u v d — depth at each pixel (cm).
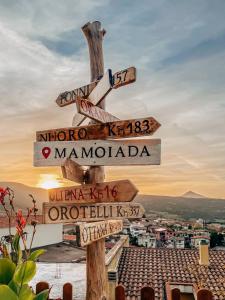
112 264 1093
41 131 414
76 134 400
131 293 1162
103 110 408
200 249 1413
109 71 392
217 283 1223
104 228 391
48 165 394
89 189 376
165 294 1148
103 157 384
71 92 452
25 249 305
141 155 375
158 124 373
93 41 438
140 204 373
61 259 1952
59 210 365
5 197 305
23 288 283
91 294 400
